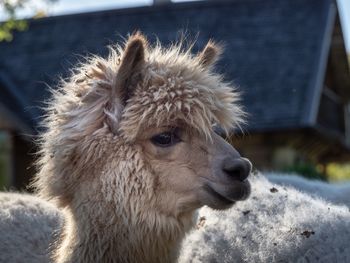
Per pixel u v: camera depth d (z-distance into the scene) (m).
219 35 22.92
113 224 4.36
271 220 5.00
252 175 6.18
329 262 4.33
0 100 20.31
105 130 4.42
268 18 23.48
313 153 22.83
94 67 4.64
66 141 4.47
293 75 20.81
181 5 24.33
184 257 5.09
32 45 24.19
